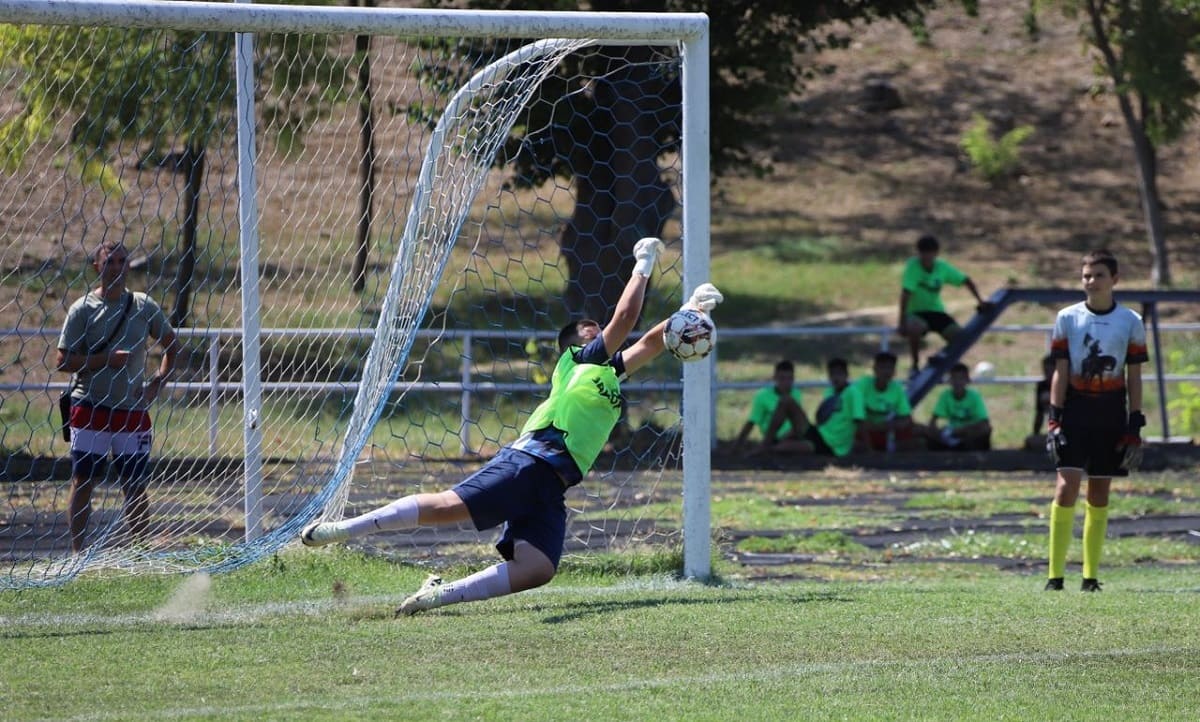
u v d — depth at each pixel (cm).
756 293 9919
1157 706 1648
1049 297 5956
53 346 5584
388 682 1748
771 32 6506
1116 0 9212
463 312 7388
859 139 13162
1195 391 6819
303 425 4175
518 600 2411
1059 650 1956
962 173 12512
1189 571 3391
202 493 3319
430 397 6425
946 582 3041
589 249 5978
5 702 1641
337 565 2734
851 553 3628
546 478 2159
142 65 3394
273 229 6519
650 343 2212
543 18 2669
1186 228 11469
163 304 3347
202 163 3594
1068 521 2909
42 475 3725
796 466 5366
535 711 1608
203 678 1764
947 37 14962
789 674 1802
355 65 3869
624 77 5506
